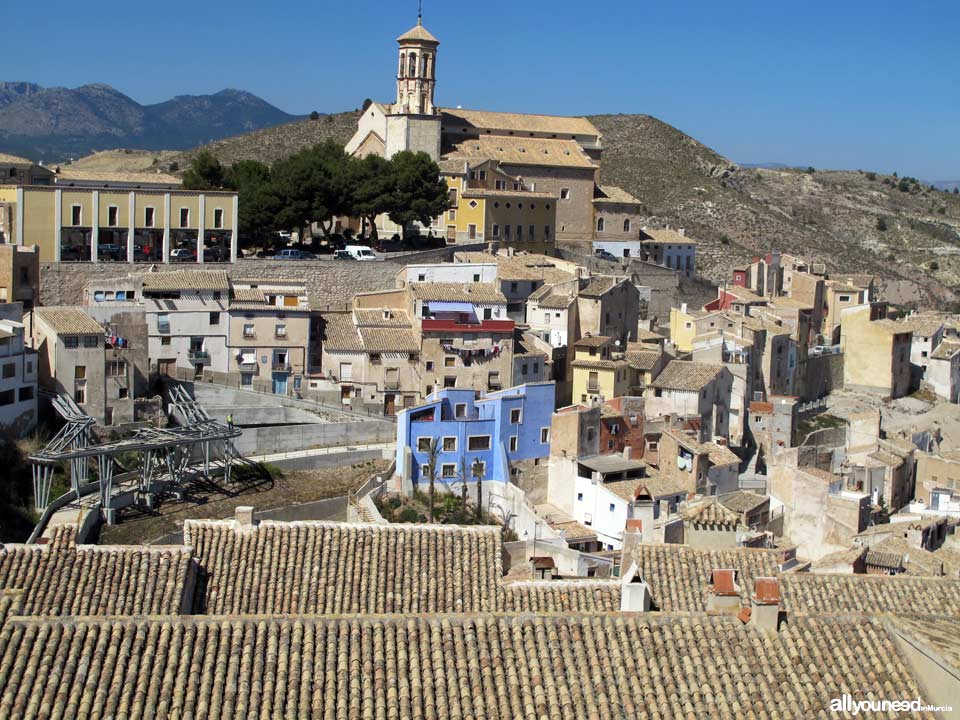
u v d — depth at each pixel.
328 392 140.00
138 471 115.12
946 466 138.88
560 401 154.38
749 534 81.00
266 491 118.00
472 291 151.75
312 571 61.94
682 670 46.75
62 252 147.50
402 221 189.62
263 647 45.75
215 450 122.06
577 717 44.00
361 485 120.75
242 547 63.59
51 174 174.62
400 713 43.16
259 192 175.00
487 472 122.56
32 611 56.69
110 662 44.19
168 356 136.75
